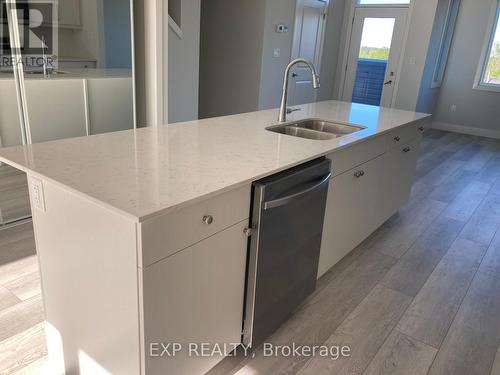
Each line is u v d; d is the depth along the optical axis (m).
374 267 2.64
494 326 2.12
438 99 7.43
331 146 1.94
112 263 1.23
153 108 3.38
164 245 1.18
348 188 2.24
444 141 6.51
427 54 6.25
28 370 1.66
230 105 5.68
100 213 1.21
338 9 6.64
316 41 6.27
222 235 1.40
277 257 1.67
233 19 5.31
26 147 1.64
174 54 3.91
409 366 1.81
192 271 1.32
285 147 1.88
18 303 2.04
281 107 2.51
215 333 1.53
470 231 3.26
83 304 1.41
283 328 2.01
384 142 2.58
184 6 3.87
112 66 3.11
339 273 2.55
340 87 7.24
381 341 1.96
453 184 4.41
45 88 2.81
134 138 1.90
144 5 3.16
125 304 1.24
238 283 1.57
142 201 1.16
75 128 3.04
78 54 2.92
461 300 2.34
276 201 1.52
